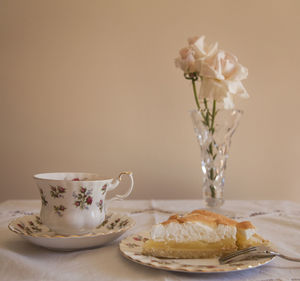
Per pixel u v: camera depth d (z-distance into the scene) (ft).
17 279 1.34
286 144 3.77
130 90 3.69
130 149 3.70
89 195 1.64
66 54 3.67
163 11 3.69
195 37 2.25
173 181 3.72
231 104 2.16
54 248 1.54
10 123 3.67
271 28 3.76
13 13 3.65
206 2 3.71
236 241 1.54
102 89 3.69
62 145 3.69
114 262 1.46
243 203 2.69
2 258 1.45
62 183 1.61
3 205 2.49
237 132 3.74
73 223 1.62
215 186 2.26
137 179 3.71
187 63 2.20
